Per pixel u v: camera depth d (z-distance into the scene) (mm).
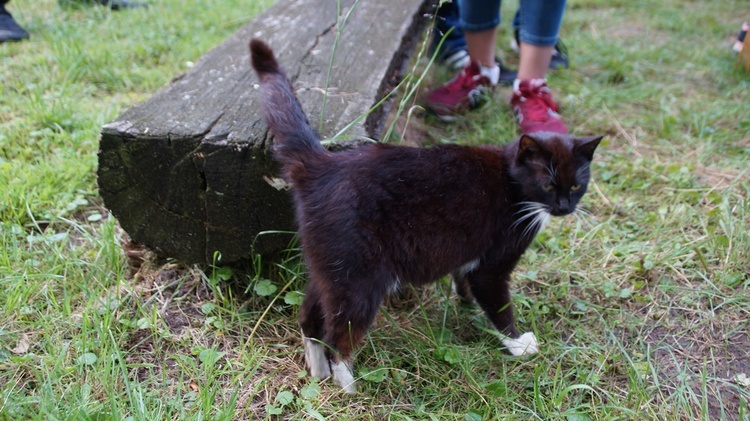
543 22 1512
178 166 1024
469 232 985
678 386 981
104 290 1078
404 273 968
